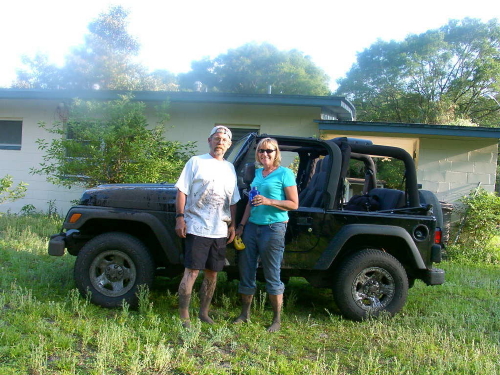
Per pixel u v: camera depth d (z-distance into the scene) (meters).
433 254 4.58
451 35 35.72
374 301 4.57
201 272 6.11
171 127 9.67
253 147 4.60
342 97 9.39
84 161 8.53
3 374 2.87
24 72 33.41
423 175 9.89
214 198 3.86
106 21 29.20
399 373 3.27
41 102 11.18
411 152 12.16
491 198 9.22
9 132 11.57
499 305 5.30
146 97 10.05
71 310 4.20
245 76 48.94
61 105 10.74
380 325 4.27
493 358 3.69
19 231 8.21
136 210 4.45
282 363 3.33
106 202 4.54
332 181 4.53
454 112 30.59
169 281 5.60
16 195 9.70
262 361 3.37
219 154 3.99
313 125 10.02
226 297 4.95
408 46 36.06
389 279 4.57
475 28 34.75
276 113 10.16
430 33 35.47
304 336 4.04
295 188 3.94
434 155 9.86
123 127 8.30
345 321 4.51
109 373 3.04
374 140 11.99
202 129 10.52
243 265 4.13
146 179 8.40
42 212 11.17
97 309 4.30
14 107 11.34
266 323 4.31
